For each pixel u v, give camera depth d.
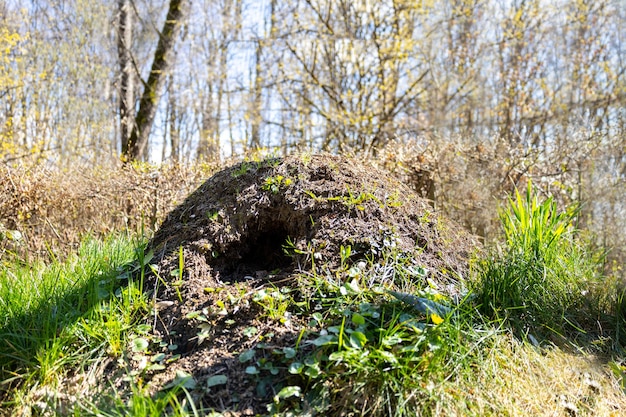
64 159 10.20
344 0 10.61
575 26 12.19
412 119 12.00
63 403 2.23
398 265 2.88
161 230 3.46
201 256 3.05
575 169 5.73
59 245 5.38
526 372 2.40
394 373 2.14
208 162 6.13
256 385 2.21
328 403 2.08
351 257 2.90
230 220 3.21
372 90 10.40
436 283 2.90
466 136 8.28
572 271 3.35
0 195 5.18
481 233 5.64
